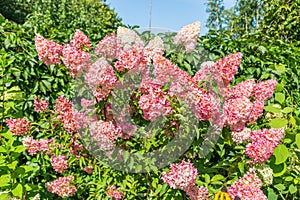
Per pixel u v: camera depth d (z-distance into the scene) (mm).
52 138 2689
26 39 3363
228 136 2160
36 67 3242
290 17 5312
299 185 2412
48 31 3537
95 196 2652
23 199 2305
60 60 2391
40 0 10094
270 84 2178
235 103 1995
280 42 4098
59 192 2590
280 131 2045
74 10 10320
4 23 3342
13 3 14023
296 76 3635
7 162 2299
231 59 2072
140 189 2418
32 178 2951
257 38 4191
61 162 2553
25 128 2518
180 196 2174
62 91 3348
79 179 2760
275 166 2158
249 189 1997
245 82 2154
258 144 2029
